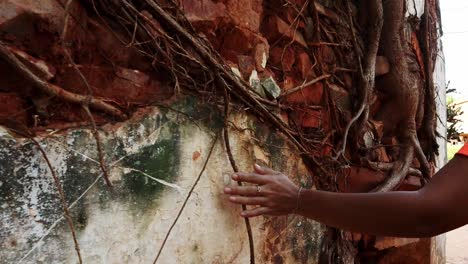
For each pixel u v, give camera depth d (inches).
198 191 53.1
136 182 46.3
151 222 47.7
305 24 80.7
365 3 99.6
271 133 65.1
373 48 96.6
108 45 48.6
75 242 39.5
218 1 61.3
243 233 59.8
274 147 65.7
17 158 36.9
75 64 44.5
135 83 49.6
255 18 66.7
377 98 104.0
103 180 43.3
